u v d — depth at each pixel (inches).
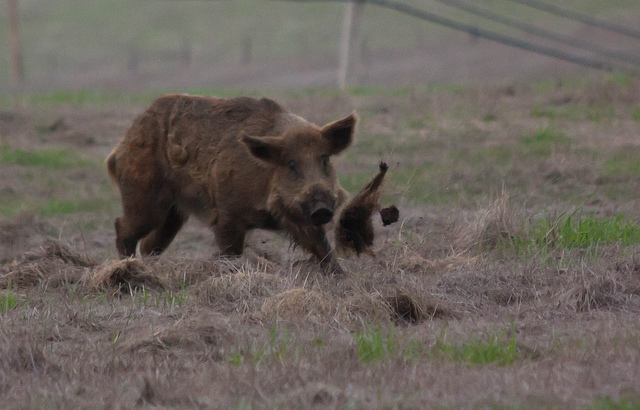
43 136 2723.9
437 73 4987.7
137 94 3617.1
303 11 7790.4
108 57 7032.5
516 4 6530.5
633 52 4817.9
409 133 2401.6
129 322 912.3
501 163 1979.6
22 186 2127.2
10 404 650.2
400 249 1231.5
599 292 930.7
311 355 735.1
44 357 768.3
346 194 1168.8
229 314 937.5
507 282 1010.1
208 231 1624.0
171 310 950.4
